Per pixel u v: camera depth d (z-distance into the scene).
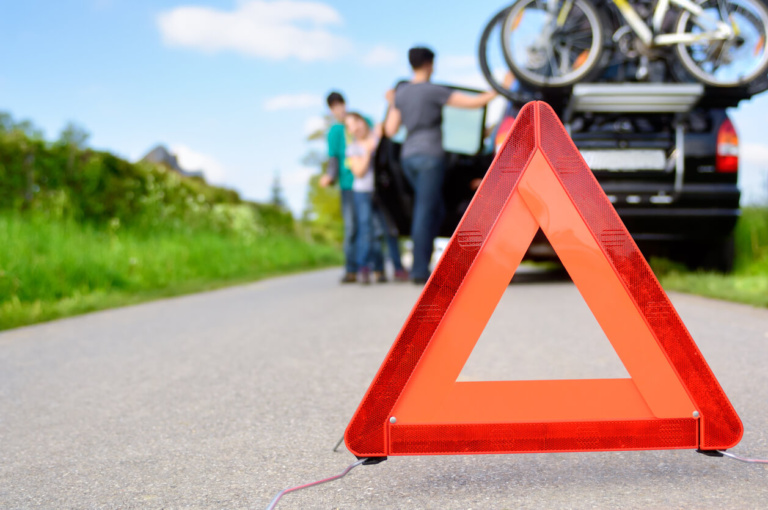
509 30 5.55
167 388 2.74
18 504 1.56
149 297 6.68
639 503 1.45
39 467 1.83
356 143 7.61
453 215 7.01
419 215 6.49
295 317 4.91
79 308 5.56
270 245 15.61
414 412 1.54
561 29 5.48
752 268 6.04
